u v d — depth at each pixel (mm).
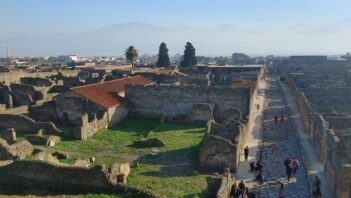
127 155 49094
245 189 36562
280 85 141000
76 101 64938
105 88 73250
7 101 77875
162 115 71750
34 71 124812
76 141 55156
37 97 84000
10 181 33344
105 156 48344
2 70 123688
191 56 175375
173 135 59656
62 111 66000
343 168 33969
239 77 122562
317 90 87500
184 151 50938
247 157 48875
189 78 106375
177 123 69000
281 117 72438
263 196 37156
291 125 70312
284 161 45188
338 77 118062
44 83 98312
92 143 54438
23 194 31859
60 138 55438
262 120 74750
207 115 67375
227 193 34062
